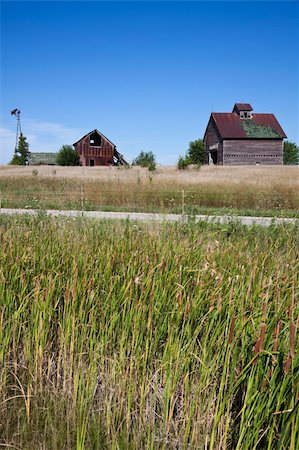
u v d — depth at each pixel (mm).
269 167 36406
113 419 2344
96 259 3279
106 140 59750
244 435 2076
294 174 25875
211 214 9977
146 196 15531
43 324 2734
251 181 18984
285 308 2230
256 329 2199
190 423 2234
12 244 3627
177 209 12594
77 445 2184
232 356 2205
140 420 2330
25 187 18734
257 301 2436
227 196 15641
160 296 2732
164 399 2350
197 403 2271
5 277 3074
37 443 2312
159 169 34594
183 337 2443
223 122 50281
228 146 48812
